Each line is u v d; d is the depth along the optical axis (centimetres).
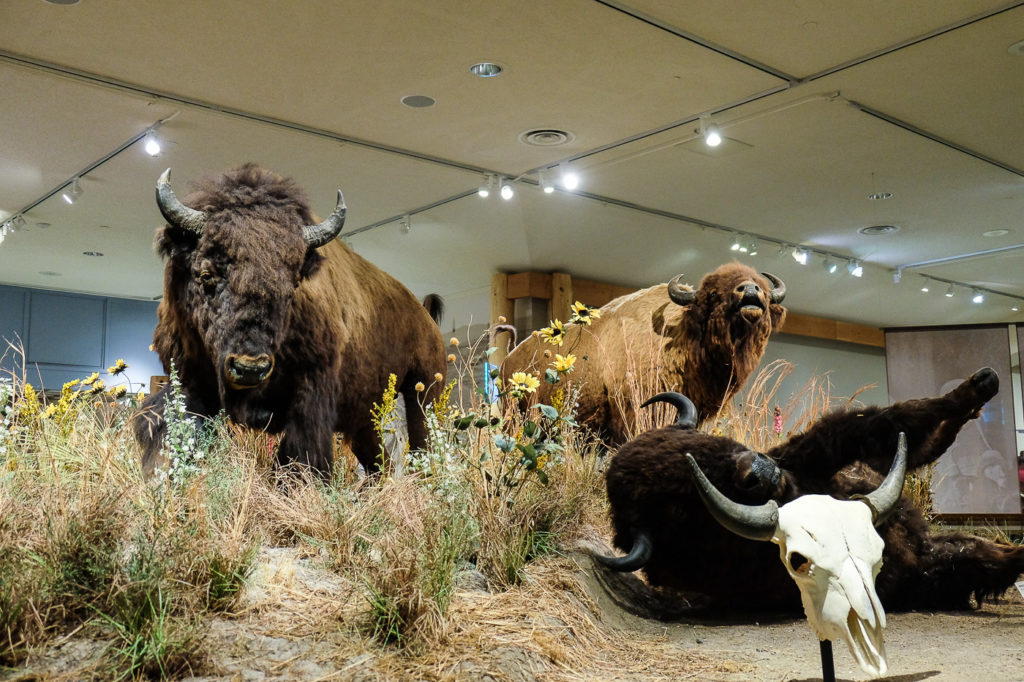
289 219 452
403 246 1196
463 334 1389
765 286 652
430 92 782
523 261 1226
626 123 848
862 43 702
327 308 490
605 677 312
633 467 414
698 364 641
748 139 886
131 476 389
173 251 443
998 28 677
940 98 799
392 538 360
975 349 875
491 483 436
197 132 857
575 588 386
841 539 271
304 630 307
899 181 1001
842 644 362
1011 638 374
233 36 684
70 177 959
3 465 395
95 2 637
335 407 493
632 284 1333
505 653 307
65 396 521
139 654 269
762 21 668
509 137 880
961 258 1296
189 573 311
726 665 329
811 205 1083
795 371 1526
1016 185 1012
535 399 678
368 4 640
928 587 435
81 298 1380
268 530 395
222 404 464
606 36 689
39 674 259
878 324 1639
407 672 285
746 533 276
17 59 715
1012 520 820
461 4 640
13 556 298
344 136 873
